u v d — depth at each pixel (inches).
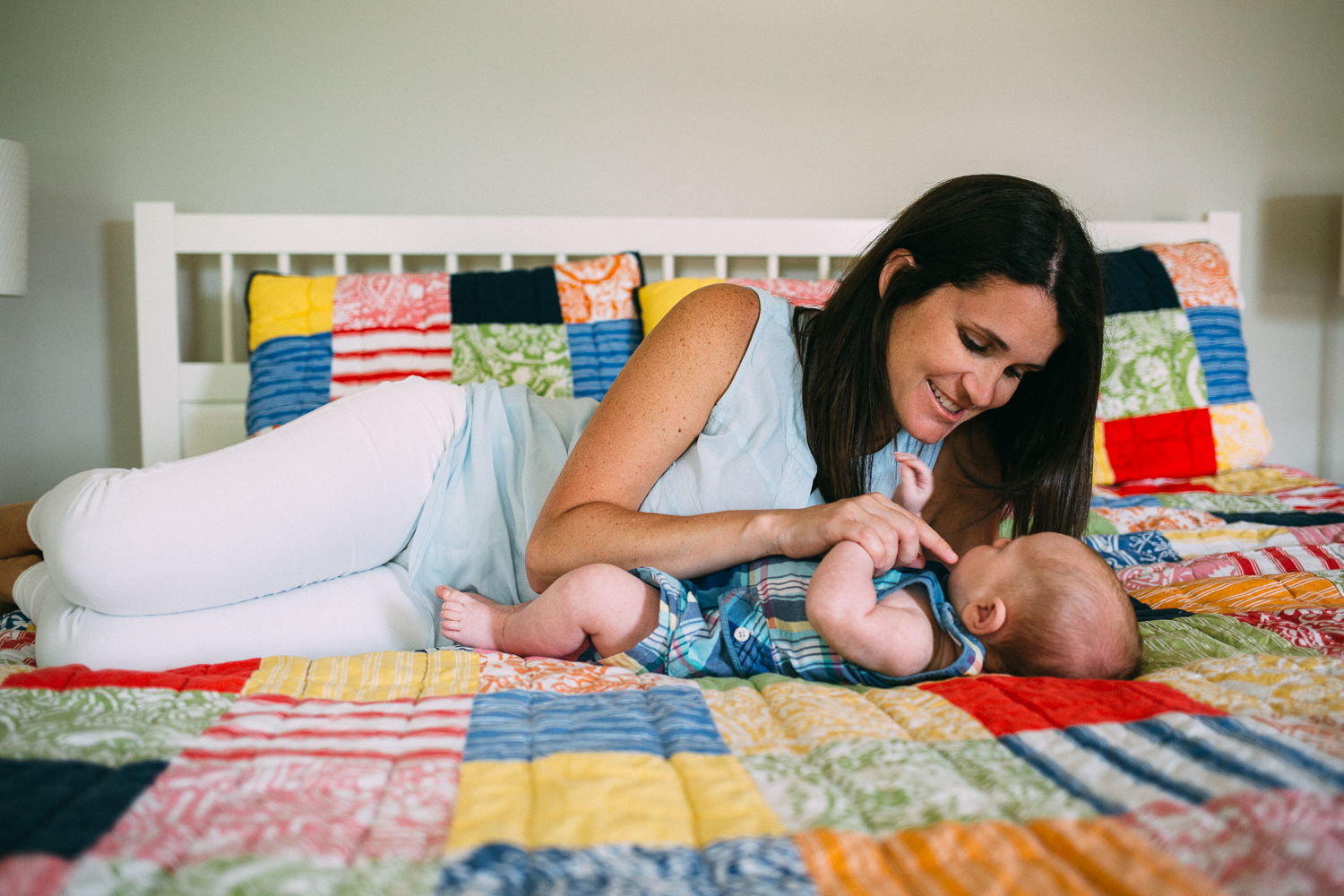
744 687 32.6
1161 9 90.7
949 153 89.0
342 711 28.4
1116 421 74.0
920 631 34.4
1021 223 35.7
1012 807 21.9
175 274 74.9
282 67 81.3
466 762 24.2
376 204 83.0
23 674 29.4
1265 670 31.5
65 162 79.5
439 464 44.6
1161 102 91.5
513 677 32.4
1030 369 38.1
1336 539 55.9
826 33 87.1
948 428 39.4
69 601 37.5
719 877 18.7
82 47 79.0
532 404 47.8
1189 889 17.4
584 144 85.2
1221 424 74.7
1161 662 36.2
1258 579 45.5
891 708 29.5
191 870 17.8
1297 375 96.0
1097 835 19.6
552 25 84.1
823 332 40.8
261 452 39.0
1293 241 94.5
